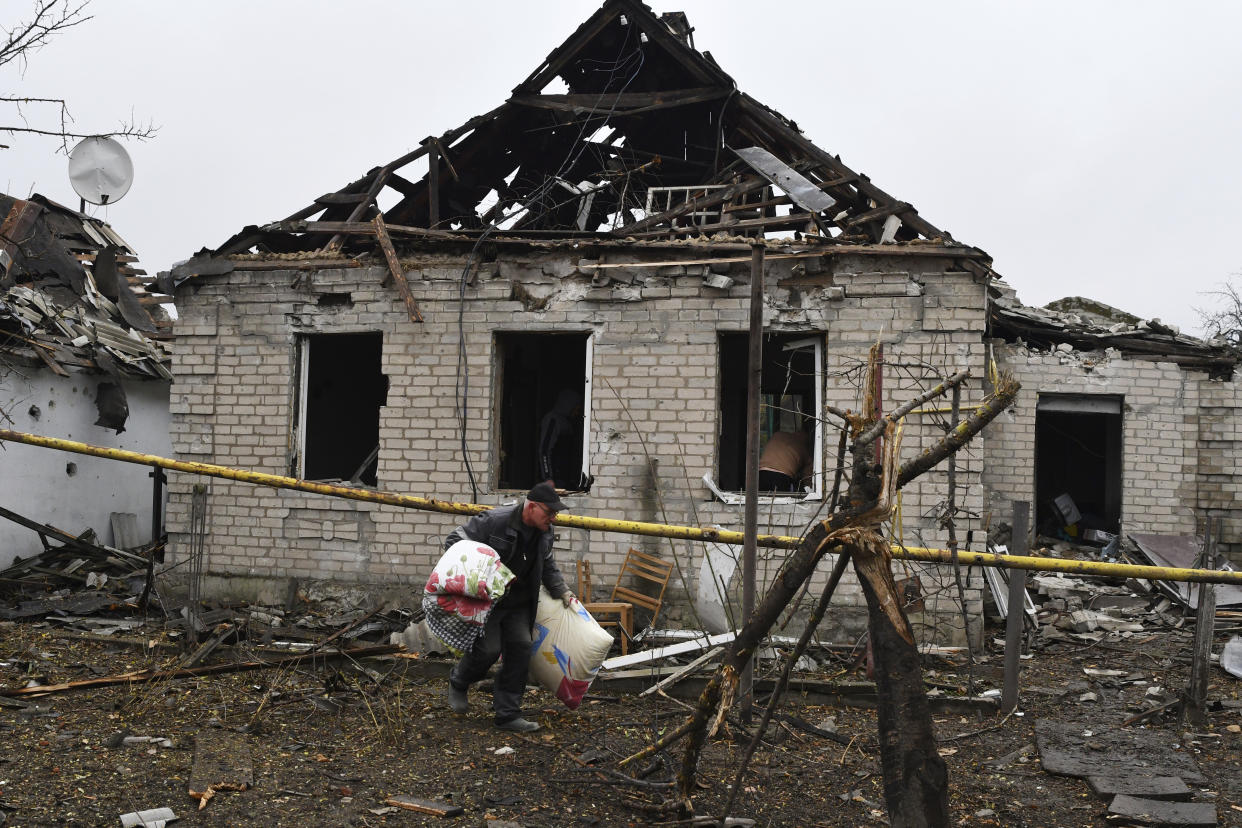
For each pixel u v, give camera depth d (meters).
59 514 11.18
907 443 7.72
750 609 5.57
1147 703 6.41
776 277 8.07
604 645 5.56
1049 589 9.67
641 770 4.74
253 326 8.86
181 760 4.69
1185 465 10.91
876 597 3.64
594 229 11.37
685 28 10.44
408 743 5.12
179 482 8.87
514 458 10.20
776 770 4.89
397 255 8.66
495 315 8.46
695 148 10.41
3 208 11.57
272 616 8.15
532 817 4.18
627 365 8.25
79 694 5.87
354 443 12.30
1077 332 11.33
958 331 7.77
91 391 11.77
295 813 4.11
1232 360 10.95
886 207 8.31
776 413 11.27
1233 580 5.27
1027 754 5.32
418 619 7.82
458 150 9.84
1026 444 10.94
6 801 4.00
